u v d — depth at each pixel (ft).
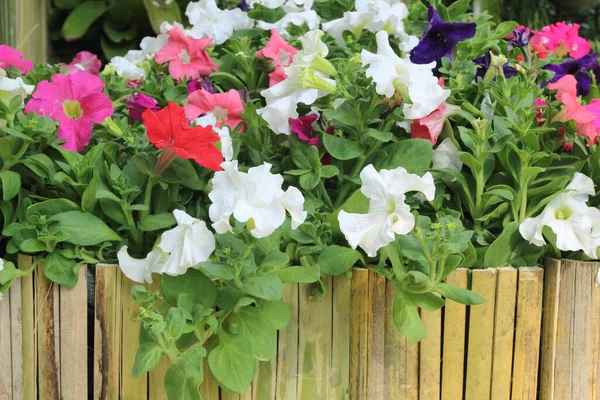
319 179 3.80
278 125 3.91
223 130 3.88
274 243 3.56
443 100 3.71
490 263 3.76
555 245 3.79
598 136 4.03
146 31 9.91
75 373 3.71
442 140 4.19
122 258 3.56
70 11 9.71
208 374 3.64
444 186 3.97
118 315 3.65
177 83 5.30
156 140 3.42
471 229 3.97
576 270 3.72
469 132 3.79
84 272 3.67
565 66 5.11
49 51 9.34
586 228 3.68
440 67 4.57
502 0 10.19
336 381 3.72
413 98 3.62
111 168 3.76
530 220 3.76
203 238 3.29
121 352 3.67
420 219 3.52
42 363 3.71
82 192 3.79
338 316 3.69
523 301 3.71
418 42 4.58
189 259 3.25
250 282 3.30
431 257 3.36
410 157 3.84
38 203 3.67
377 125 4.02
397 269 3.43
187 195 3.91
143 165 3.70
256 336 3.47
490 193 3.80
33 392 3.72
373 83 3.73
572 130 4.10
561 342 3.79
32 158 3.79
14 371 3.72
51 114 4.03
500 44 5.43
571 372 3.79
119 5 9.38
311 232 3.68
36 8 8.14
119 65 5.67
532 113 3.92
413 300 3.50
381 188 3.33
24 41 7.63
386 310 3.67
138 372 3.12
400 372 3.70
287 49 5.00
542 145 4.18
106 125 4.00
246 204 3.24
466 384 3.75
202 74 5.32
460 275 3.65
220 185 3.34
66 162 3.98
